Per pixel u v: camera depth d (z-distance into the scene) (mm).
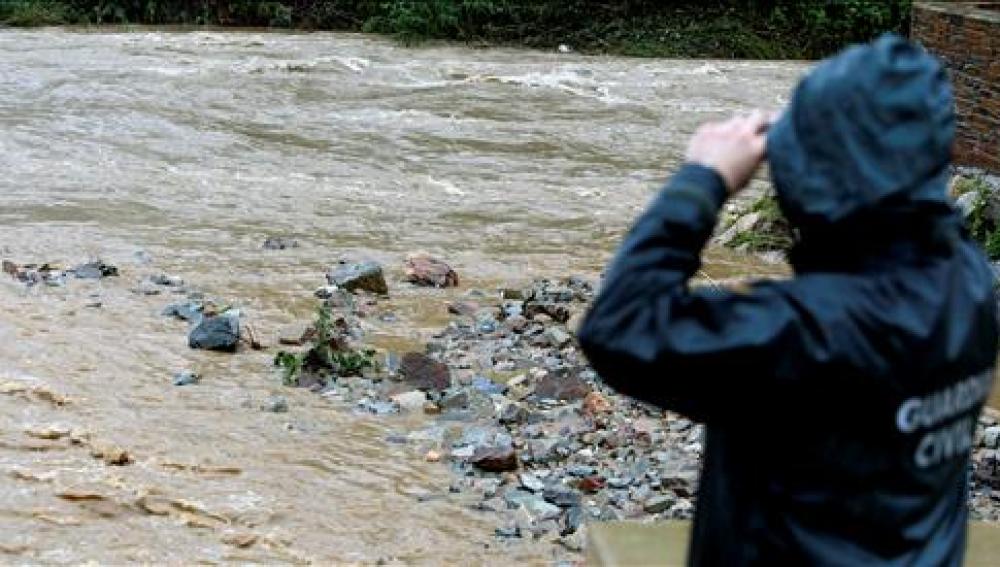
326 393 8625
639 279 2412
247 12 28453
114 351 9117
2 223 12844
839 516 2379
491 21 27734
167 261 11766
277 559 6293
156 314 10078
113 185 14719
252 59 22266
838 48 29625
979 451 7836
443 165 16703
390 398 8594
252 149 16891
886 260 2404
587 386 8820
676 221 2471
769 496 2416
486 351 9672
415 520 6836
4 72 20047
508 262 12516
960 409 2447
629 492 7250
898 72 2389
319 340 8969
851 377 2316
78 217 13281
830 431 2352
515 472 7512
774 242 13312
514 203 15031
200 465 7297
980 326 2465
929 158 2383
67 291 10508
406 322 10359
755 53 28578
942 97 2418
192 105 18750
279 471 7324
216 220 13516
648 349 2369
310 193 14984
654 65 24734
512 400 8680
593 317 2436
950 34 14719
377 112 19203
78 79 19750
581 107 20344
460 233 13625
